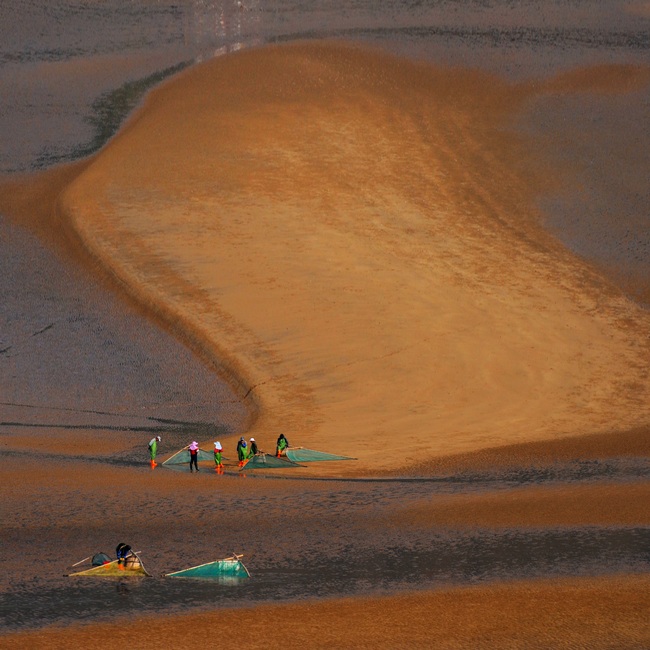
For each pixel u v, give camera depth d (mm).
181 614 65688
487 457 109688
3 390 139625
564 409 131750
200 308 160875
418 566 74500
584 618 65750
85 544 77188
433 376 141375
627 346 155125
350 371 142375
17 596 67812
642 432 122438
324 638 62406
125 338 155500
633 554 77125
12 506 84625
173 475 98125
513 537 80688
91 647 60531
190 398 138125
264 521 83938
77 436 118812
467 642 62250
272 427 123500
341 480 98625
